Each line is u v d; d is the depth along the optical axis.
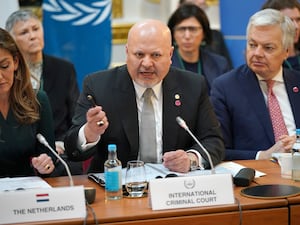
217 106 6.79
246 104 6.72
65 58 9.53
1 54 5.36
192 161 5.39
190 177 4.45
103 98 5.75
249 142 6.68
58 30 9.49
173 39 9.45
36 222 4.19
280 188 4.79
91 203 4.56
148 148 5.74
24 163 5.77
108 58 9.69
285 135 6.19
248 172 5.10
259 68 6.59
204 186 4.46
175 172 5.23
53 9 9.46
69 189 4.27
